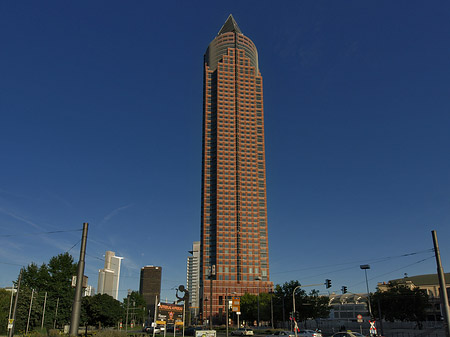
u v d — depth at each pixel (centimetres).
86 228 4088
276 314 10531
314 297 10081
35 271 8669
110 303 10744
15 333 7156
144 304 17588
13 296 7744
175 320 5038
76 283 3894
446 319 2845
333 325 12531
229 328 11656
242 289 19975
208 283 19925
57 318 8531
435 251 3003
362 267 7031
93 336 5341
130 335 6003
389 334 7706
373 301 10356
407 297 9912
